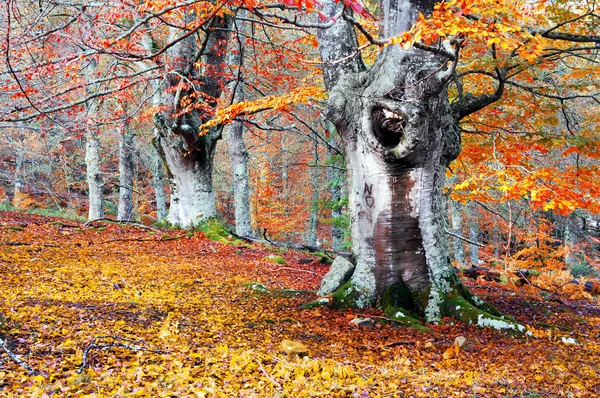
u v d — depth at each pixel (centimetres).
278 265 1227
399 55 709
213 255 1286
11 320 478
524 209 1775
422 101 707
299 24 560
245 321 645
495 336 681
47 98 1148
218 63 1490
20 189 2548
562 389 456
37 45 1187
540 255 1873
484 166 1044
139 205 3250
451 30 499
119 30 1384
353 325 674
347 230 1639
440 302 747
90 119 1426
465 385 445
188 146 1502
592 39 808
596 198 870
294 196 2917
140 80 1316
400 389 421
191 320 603
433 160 763
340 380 425
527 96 989
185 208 1598
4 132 1900
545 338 689
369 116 748
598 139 893
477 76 1012
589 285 1212
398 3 717
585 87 916
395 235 768
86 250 1115
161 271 972
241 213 1848
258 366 444
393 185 762
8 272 764
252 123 1556
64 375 363
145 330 521
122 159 2111
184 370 391
